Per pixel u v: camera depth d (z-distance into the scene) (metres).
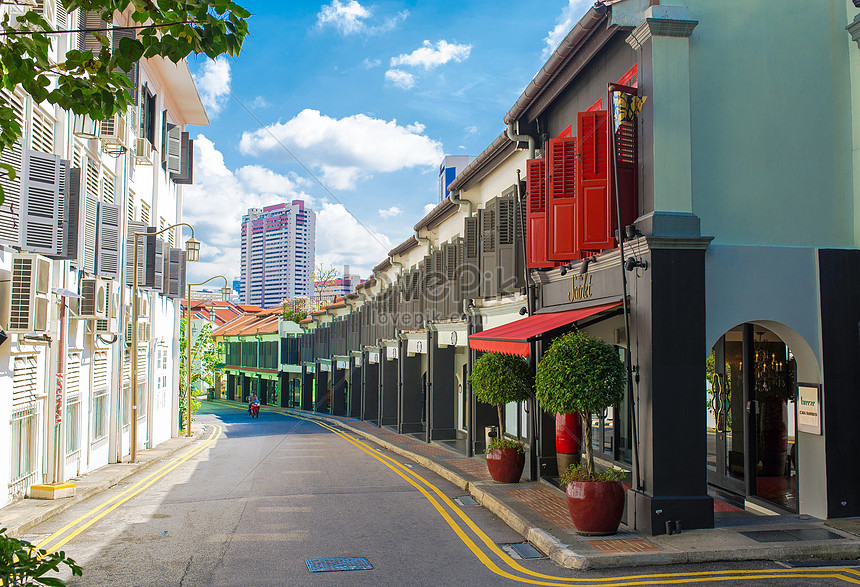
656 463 8.57
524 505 10.35
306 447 21.98
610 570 7.29
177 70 22.03
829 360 9.18
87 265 15.03
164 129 23.91
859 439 9.13
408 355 26.42
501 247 15.55
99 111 4.04
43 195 11.02
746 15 9.52
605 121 9.91
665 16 9.05
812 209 9.52
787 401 10.18
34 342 11.59
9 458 11.06
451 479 14.06
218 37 3.86
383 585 6.78
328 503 11.22
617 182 8.97
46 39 3.90
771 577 6.89
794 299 9.25
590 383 8.76
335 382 42.38
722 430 11.61
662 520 8.44
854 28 9.45
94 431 16.48
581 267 11.02
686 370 8.71
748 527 8.64
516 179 15.67
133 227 19.20
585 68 11.88
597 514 8.30
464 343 19.39
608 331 10.99
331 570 7.27
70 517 10.39
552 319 11.34
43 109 11.84
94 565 7.45
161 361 25.44
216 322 79.94
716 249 9.09
